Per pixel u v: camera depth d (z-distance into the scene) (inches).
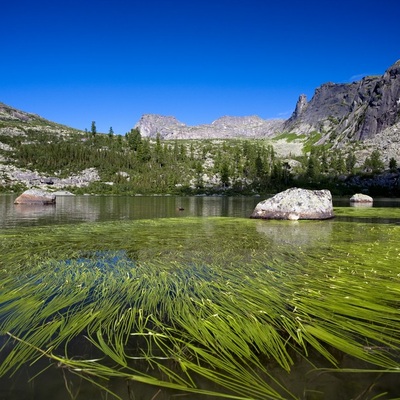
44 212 1100.5
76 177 4613.7
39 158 4943.4
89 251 398.0
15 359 146.0
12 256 365.1
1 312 200.1
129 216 954.7
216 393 120.7
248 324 179.2
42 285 254.4
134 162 5418.3
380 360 143.3
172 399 118.7
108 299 224.1
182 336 168.4
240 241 474.6
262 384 126.3
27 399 118.8
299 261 342.3
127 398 119.4
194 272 297.1
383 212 1078.4
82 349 155.4
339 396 119.9
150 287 250.8
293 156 7096.5
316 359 145.9
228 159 6373.0
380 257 356.2
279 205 830.5
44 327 177.9
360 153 6245.1
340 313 195.8
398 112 7573.8
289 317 190.9
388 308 200.8
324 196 866.1
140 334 169.5
